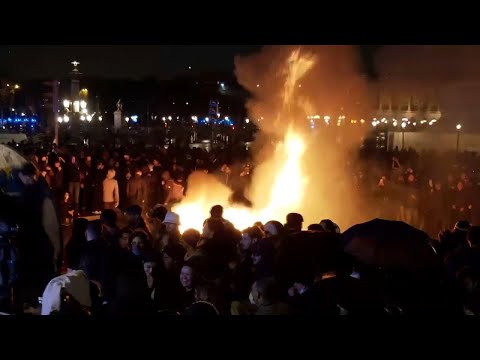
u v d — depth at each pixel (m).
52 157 17.59
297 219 8.33
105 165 19.45
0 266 7.45
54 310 4.92
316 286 4.55
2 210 8.35
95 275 6.35
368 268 5.01
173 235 8.20
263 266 6.84
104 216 7.69
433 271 5.04
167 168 20.73
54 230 8.76
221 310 6.07
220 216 9.17
